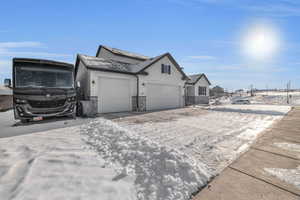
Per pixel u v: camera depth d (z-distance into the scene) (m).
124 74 10.80
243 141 4.10
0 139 3.87
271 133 4.96
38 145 3.41
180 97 15.15
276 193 1.88
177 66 14.55
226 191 1.94
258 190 1.95
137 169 2.38
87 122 6.26
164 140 4.15
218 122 6.85
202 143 3.91
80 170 2.34
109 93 10.14
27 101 5.70
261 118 8.01
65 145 3.45
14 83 5.66
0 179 2.01
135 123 6.52
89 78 9.22
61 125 5.68
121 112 10.40
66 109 6.65
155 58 13.27
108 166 2.50
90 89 9.16
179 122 6.80
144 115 8.98
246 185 2.06
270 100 28.42
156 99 12.95
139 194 1.84
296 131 5.22
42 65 6.29
